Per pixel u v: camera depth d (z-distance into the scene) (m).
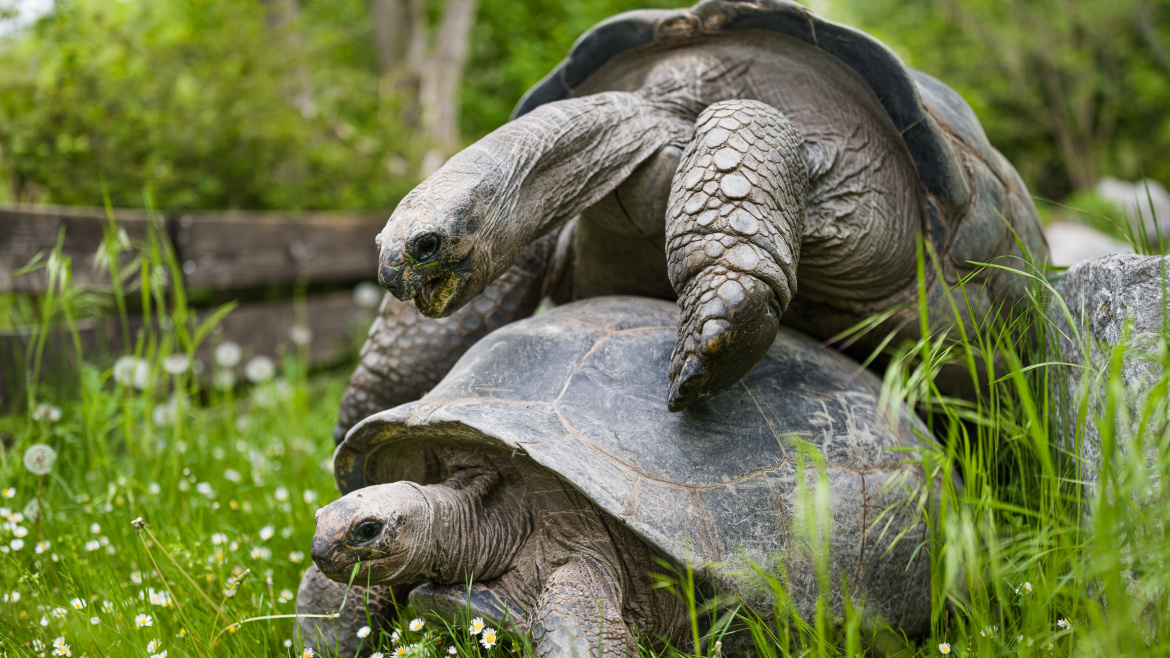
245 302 5.48
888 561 1.92
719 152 1.79
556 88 2.36
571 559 1.81
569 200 1.96
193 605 2.19
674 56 2.22
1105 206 12.30
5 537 2.46
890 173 2.13
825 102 2.12
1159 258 1.72
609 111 2.02
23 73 5.68
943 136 2.10
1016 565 1.84
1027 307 2.12
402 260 1.67
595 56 2.28
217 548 2.51
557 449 1.75
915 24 17.53
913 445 2.08
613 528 1.80
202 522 2.71
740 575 1.71
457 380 2.01
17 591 2.25
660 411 1.88
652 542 1.67
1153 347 1.66
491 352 2.06
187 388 4.34
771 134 1.85
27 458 2.60
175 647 1.91
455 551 1.81
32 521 2.58
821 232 2.01
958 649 1.79
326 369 5.75
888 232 2.11
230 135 5.66
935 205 2.16
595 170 1.98
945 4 16.44
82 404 3.26
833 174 2.05
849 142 2.09
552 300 2.69
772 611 1.77
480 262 1.79
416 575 1.79
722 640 1.80
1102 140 16.59
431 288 1.78
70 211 3.79
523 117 1.95
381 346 2.53
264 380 4.39
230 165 5.77
